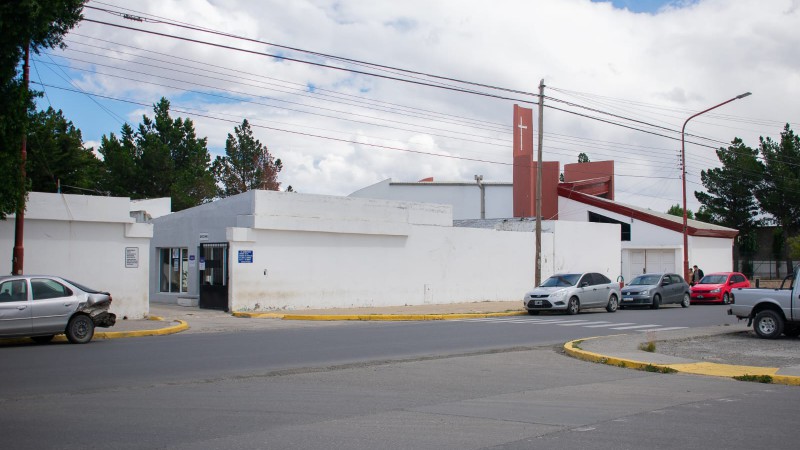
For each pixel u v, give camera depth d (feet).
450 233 111.65
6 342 56.54
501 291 119.65
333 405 31.68
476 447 23.91
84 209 73.46
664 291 107.96
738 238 205.05
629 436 25.67
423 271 107.45
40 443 24.41
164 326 68.64
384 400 33.09
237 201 91.71
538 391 36.11
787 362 46.55
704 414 29.99
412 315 86.69
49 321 54.03
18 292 53.21
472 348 55.36
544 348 56.29
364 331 68.54
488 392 35.68
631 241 159.63
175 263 105.40
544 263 127.44
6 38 50.11
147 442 24.56
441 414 29.76
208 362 45.70
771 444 24.52
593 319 85.40
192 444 24.26
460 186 187.73
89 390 35.32
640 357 47.67
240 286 86.74
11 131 54.70
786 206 196.44
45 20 51.75
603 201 160.76
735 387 37.73
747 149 199.82
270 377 40.09
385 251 102.53
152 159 207.92
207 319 80.33
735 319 84.64
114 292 75.72
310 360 47.32
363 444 24.31
